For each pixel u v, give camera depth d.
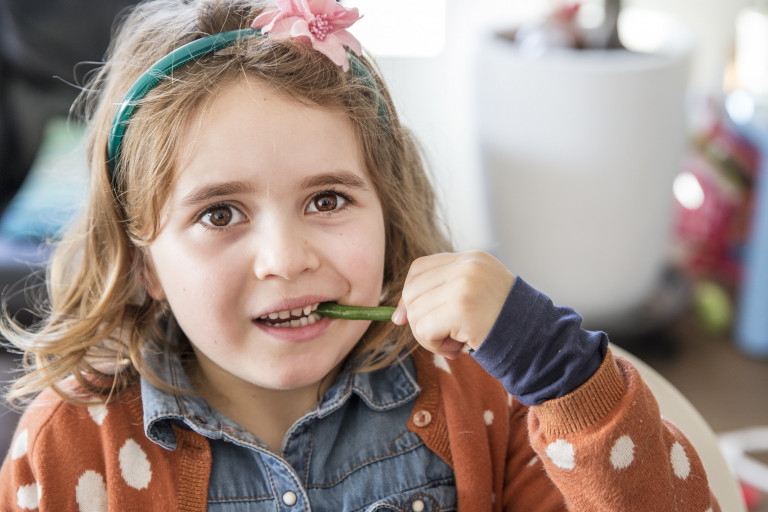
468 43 1.62
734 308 1.52
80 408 0.65
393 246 0.72
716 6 1.59
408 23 1.60
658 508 0.59
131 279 0.68
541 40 1.34
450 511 0.66
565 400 0.58
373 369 0.68
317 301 0.61
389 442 0.67
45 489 0.63
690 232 1.57
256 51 0.61
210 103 0.59
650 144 1.28
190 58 0.62
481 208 1.45
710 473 0.69
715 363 1.41
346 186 0.61
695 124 1.54
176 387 0.65
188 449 0.64
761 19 1.43
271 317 0.62
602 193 1.30
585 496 0.59
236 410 0.67
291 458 0.65
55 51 1.35
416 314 0.60
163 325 0.69
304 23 0.62
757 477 1.12
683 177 1.56
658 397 0.72
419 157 0.76
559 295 1.39
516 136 1.30
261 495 0.64
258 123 0.59
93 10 1.36
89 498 0.63
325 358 0.63
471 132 1.59
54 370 0.67
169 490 0.63
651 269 1.40
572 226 1.33
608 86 1.23
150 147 0.61
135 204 0.64
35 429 0.65
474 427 0.68
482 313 0.58
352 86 0.62
